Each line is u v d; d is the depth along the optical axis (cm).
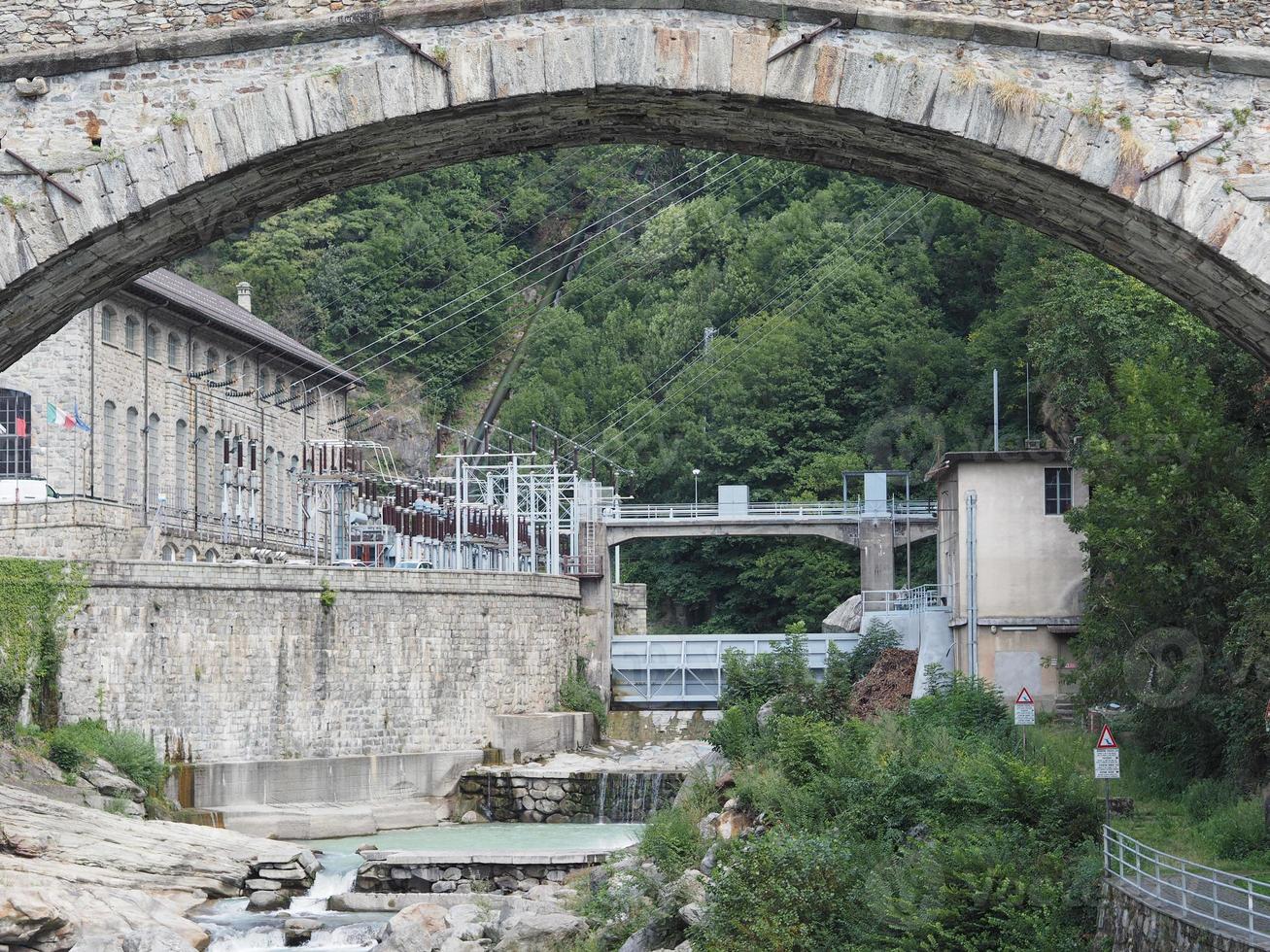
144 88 2752
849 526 8575
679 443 11731
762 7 2708
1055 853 2917
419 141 2886
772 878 3142
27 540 6769
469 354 14262
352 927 4288
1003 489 5400
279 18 2750
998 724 4538
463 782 6769
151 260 2998
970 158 2791
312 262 14125
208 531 8006
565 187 15425
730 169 14475
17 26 2766
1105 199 2714
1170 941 2345
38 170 2734
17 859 4384
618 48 2723
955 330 11756
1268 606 3462
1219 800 3484
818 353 11556
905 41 2709
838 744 4156
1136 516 3972
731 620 11162
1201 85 2670
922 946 2702
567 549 9319
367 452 12862
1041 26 2675
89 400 7412
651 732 8125
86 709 5800
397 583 6906
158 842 4759
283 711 6425
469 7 2717
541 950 3769
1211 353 4294
